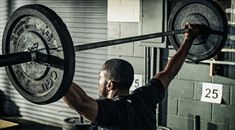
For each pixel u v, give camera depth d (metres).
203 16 2.71
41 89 1.50
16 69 1.56
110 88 1.85
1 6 6.29
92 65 5.39
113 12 4.82
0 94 6.55
